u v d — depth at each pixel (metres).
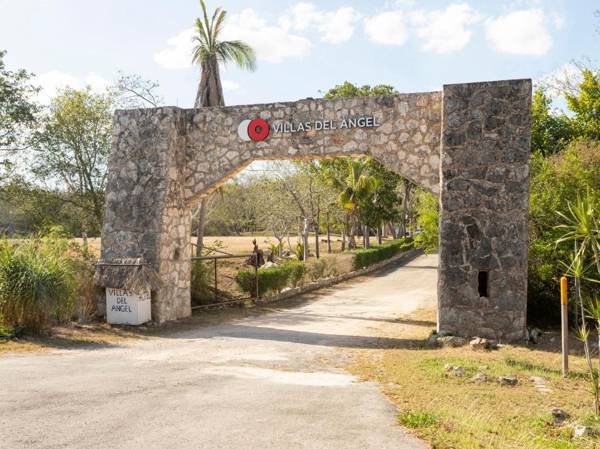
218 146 14.38
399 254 41.12
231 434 5.06
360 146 13.19
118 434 4.98
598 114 19.11
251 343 11.59
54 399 6.18
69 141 22.27
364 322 15.01
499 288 11.62
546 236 13.48
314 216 32.53
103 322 13.33
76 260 14.21
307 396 6.79
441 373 8.38
